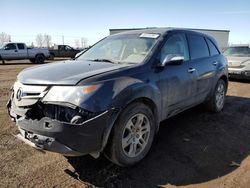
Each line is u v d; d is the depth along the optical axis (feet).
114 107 9.34
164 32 13.58
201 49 16.22
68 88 9.02
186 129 15.05
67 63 12.17
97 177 9.93
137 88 10.24
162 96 11.98
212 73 16.60
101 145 9.29
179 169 10.62
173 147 12.62
